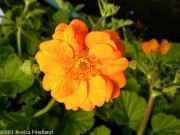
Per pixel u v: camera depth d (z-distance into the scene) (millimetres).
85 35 89
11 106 145
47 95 145
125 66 86
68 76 88
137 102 146
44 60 85
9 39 154
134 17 249
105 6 104
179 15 256
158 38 240
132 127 144
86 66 88
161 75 163
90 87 89
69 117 144
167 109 153
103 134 137
